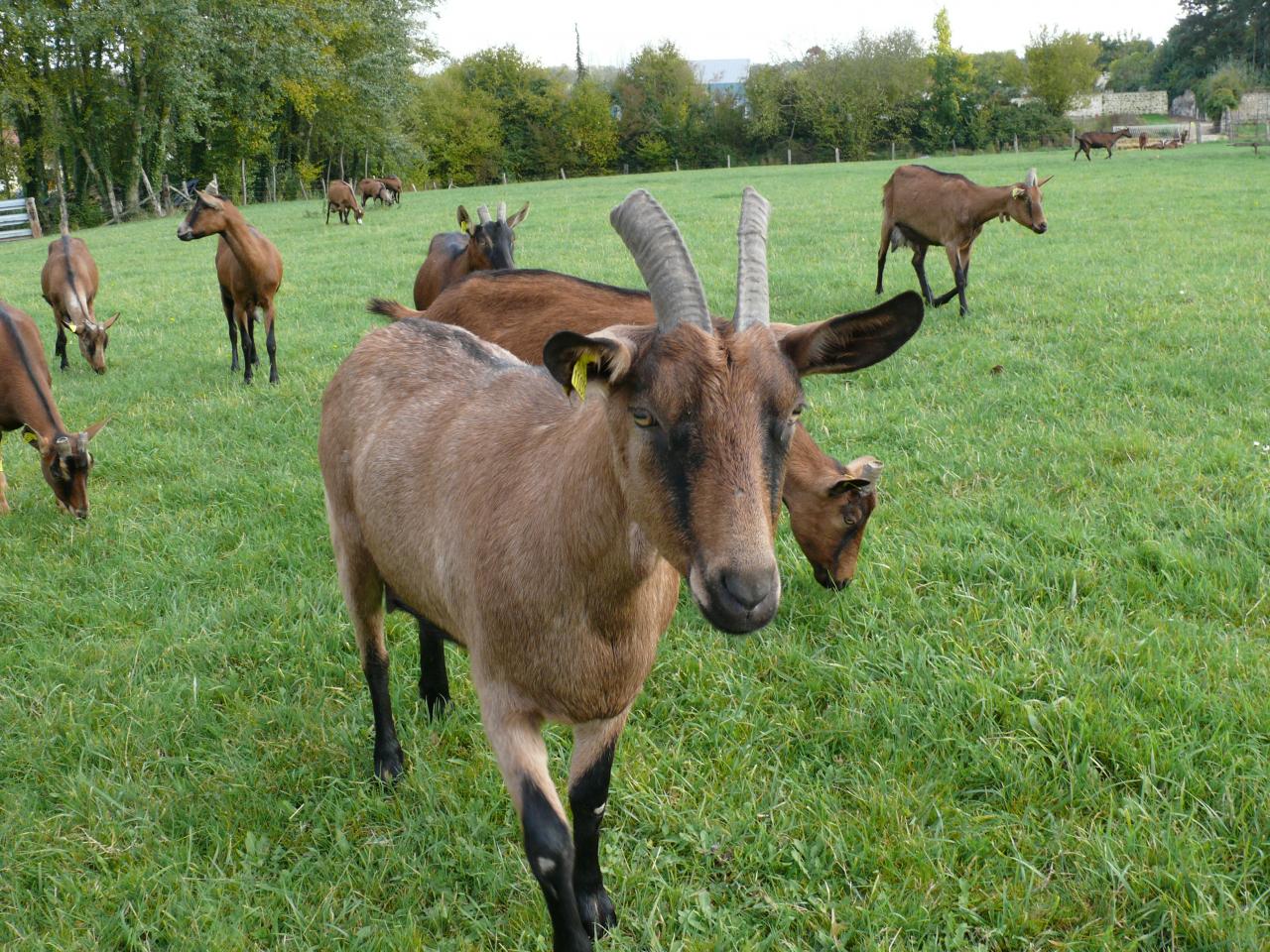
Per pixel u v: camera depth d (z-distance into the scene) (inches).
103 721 166.9
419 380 146.3
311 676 176.4
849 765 145.5
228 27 1813.5
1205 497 217.5
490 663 113.0
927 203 464.8
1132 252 560.4
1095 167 1391.5
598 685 108.4
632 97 2933.1
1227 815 128.7
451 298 239.8
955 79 2731.3
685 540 87.0
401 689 173.3
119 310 595.5
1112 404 281.6
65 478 249.1
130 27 1604.3
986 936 116.9
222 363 430.6
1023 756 143.9
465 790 146.9
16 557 232.1
